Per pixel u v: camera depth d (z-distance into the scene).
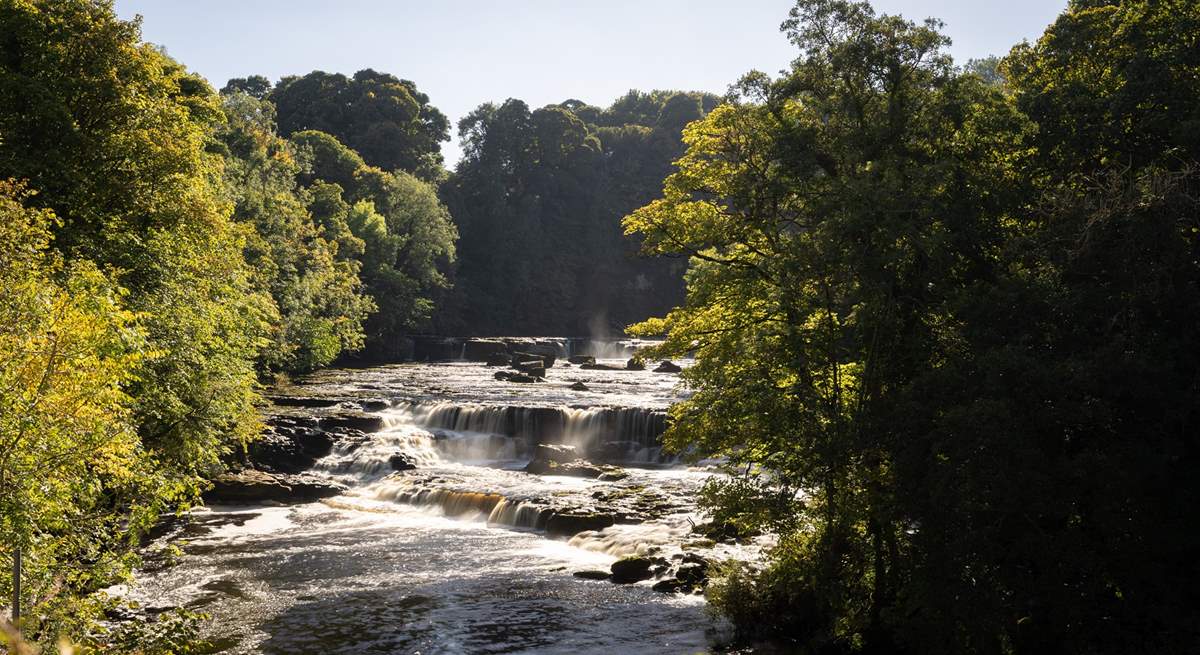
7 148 27.44
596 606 24.17
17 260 15.86
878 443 18.70
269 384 64.94
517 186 146.12
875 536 20.52
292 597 24.95
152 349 17.31
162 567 27.78
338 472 43.97
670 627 22.45
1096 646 17.11
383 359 100.50
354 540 31.95
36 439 12.52
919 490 17.69
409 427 52.69
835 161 21.81
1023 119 20.55
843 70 21.69
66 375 12.94
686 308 23.92
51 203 27.47
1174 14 21.41
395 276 100.62
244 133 84.25
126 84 30.55
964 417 16.58
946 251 19.28
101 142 29.20
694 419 23.11
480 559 29.25
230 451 36.22
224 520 34.88
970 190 19.91
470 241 138.75
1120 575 17.05
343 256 93.44
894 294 20.06
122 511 20.14
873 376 20.11
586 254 145.88
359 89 138.00
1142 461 16.42
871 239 19.30
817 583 20.52
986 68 68.94
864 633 20.44
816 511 21.92
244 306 37.91
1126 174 19.89
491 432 52.06
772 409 20.33
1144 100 19.86
